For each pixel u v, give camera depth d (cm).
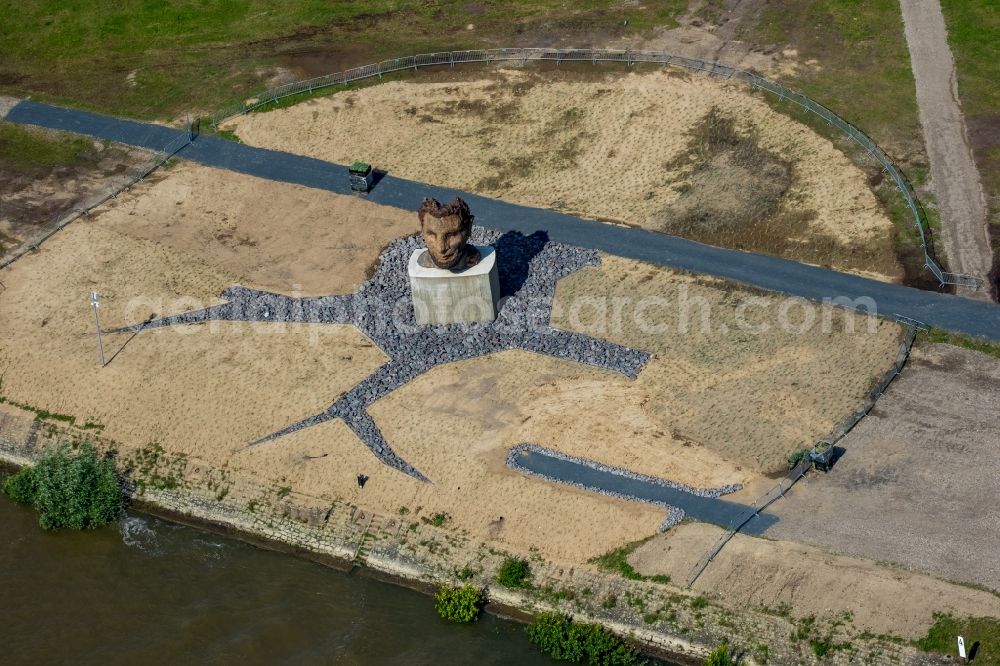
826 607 5628
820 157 8538
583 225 8219
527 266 7856
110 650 5922
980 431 6438
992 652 5384
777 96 9094
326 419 6838
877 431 6488
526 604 5969
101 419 7012
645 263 7838
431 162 8912
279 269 7994
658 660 5675
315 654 5853
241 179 8850
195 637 5959
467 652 5803
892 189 8194
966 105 8894
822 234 7931
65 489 6581
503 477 6388
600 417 6712
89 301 7775
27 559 6431
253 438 6781
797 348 7088
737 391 6819
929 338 7088
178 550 6425
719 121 8950
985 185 8188
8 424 7100
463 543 6178
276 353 7312
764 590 5722
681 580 5841
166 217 8525
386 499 6406
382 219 8381
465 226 7106
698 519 6056
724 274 7706
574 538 6084
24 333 7544
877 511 6025
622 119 9088
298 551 6372
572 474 6378
